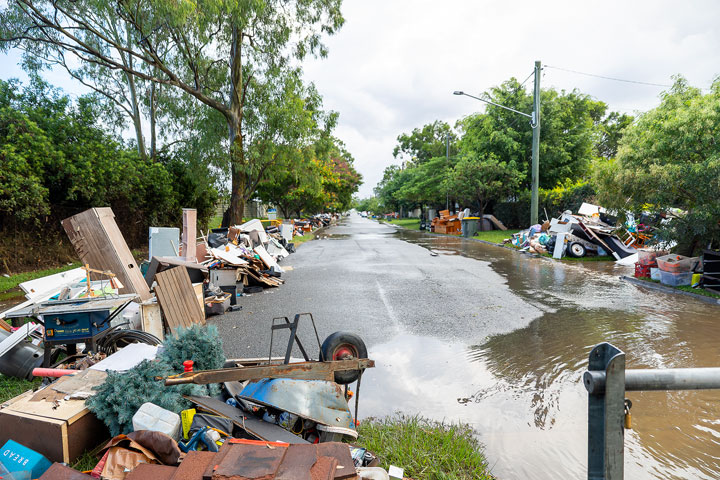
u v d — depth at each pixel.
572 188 23.52
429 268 13.89
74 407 3.05
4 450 2.86
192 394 3.31
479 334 6.48
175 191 21.23
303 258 17.52
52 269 13.45
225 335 6.64
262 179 22.61
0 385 4.38
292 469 2.08
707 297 8.62
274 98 20.12
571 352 5.58
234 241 13.11
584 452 3.30
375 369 5.12
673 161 9.76
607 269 13.22
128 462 2.43
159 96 20.50
